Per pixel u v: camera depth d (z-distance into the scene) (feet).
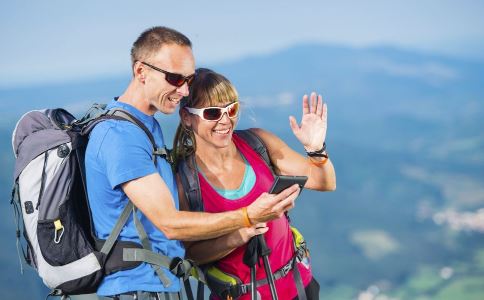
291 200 11.32
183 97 12.79
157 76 11.37
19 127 11.46
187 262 11.93
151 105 11.73
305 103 13.87
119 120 11.39
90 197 11.44
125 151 11.10
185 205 12.97
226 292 13.15
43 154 11.07
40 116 11.68
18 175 11.10
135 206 11.37
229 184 13.16
